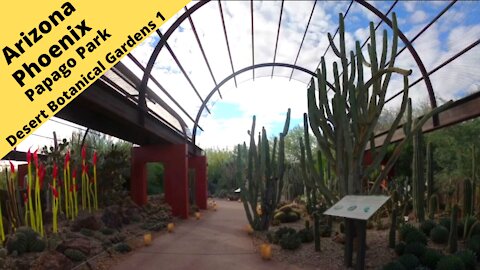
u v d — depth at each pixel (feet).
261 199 34.60
